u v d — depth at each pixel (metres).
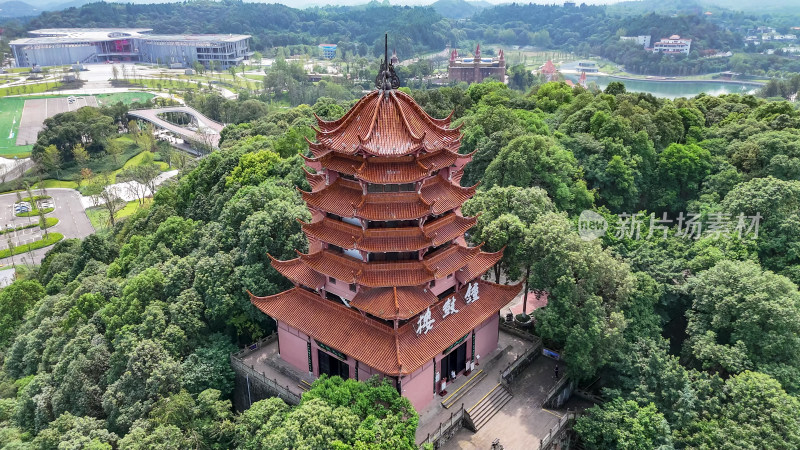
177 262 74.75
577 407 60.59
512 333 67.88
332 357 56.03
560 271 59.38
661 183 98.88
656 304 70.00
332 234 52.75
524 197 70.75
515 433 53.50
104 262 107.94
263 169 97.69
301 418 43.56
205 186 112.38
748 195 76.88
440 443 51.28
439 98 144.25
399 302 50.09
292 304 58.41
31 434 63.56
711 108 130.12
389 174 48.59
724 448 47.94
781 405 48.72
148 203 171.00
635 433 50.38
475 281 60.53
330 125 54.22
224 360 61.59
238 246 74.56
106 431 54.31
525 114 112.12
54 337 75.31
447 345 52.22
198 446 51.38
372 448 41.84
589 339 56.19
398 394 47.78
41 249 147.25
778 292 58.22
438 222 53.09
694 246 75.12
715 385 53.75
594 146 96.12
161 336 63.03
